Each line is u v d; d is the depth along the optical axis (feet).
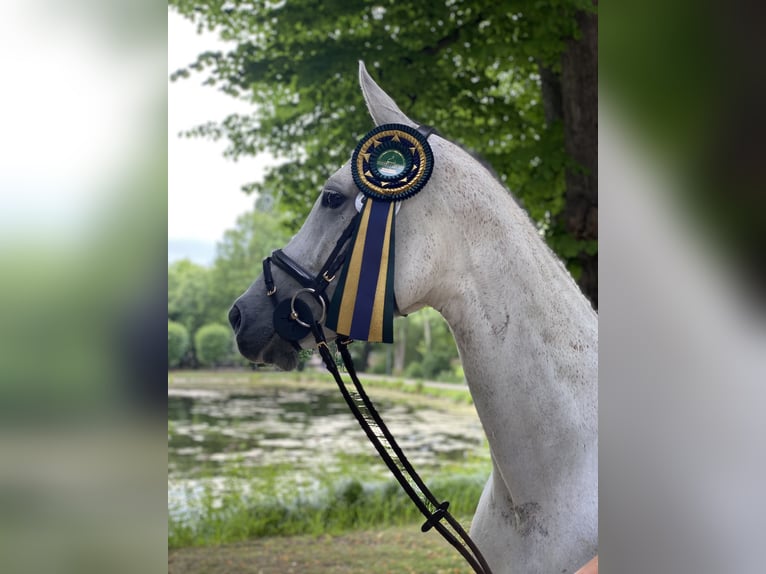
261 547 18.19
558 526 4.89
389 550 17.95
